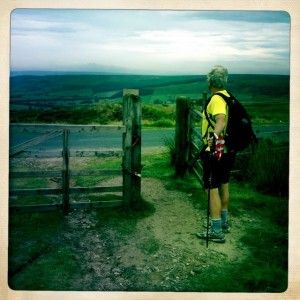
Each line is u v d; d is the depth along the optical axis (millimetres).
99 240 3422
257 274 2969
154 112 12016
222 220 3592
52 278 2889
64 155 3789
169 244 3381
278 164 4660
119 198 4395
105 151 3879
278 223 3805
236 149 3316
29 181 4992
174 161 5668
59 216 3855
